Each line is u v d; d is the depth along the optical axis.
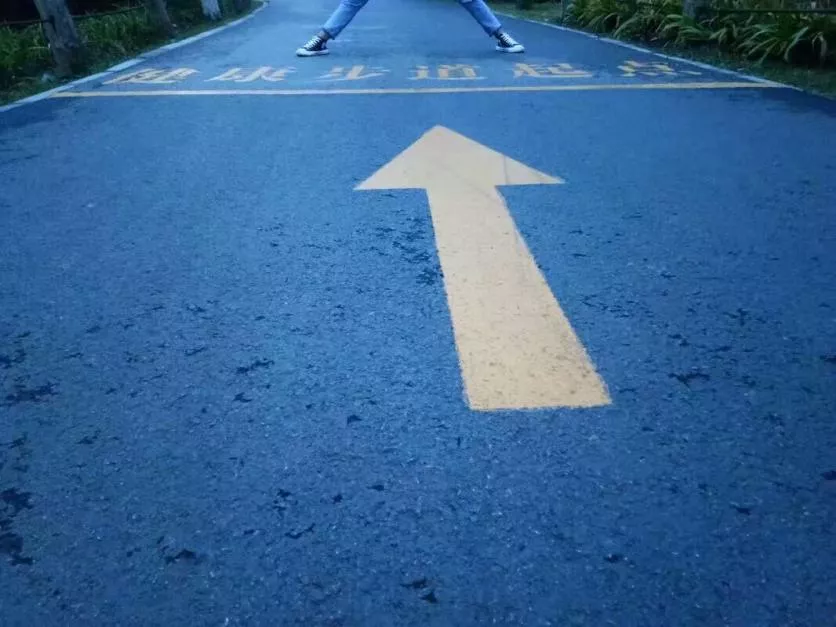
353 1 9.46
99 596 1.42
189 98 6.59
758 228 3.20
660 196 3.64
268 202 3.66
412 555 1.51
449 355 2.23
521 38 11.37
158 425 1.93
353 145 4.75
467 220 3.36
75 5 14.30
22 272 2.88
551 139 4.83
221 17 16.14
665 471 1.73
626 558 1.49
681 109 5.73
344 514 1.62
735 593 1.40
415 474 1.73
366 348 2.28
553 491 1.67
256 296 2.65
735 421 1.90
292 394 2.05
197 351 2.29
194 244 3.14
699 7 9.35
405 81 7.35
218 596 1.42
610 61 8.64
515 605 1.39
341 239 3.16
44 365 2.22
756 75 7.40
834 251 2.95
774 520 1.57
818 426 1.87
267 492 1.68
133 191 3.89
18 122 5.71
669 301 2.55
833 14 7.68
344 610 1.39
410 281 2.74
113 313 2.54
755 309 2.48
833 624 1.33
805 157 4.31
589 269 2.82
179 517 1.62
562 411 1.95
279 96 6.61
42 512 1.63
